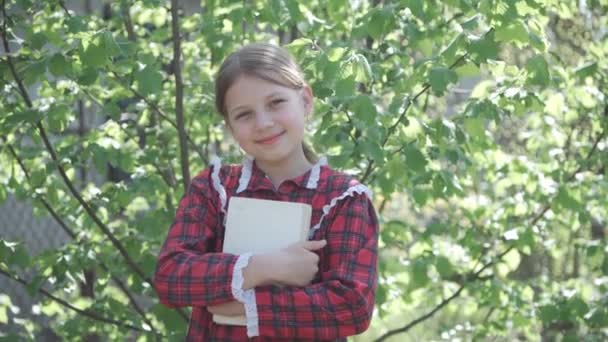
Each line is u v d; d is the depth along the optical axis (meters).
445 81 3.50
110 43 3.44
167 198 4.64
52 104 4.00
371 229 2.54
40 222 7.52
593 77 4.76
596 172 5.15
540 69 3.57
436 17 4.15
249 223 2.46
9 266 4.43
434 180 4.24
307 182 2.54
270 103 2.49
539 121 5.15
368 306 2.42
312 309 2.36
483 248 4.90
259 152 2.50
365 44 4.64
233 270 2.38
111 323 4.58
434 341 5.87
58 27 4.42
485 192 5.38
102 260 4.59
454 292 5.19
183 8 5.40
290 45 3.83
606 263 4.91
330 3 4.38
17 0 3.99
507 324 4.96
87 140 4.50
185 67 5.05
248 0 4.58
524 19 3.62
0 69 3.97
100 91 4.61
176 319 4.39
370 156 3.80
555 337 6.00
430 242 4.81
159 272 2.50
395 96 3.85
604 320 4.69
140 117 4.75
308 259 2.38
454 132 3.93
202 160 4.77
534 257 6.54
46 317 6.98
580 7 5.57
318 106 4.23
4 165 4.85
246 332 2.47
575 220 4.94
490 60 3.55
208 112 4.48
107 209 4.55
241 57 2.52
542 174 4.78
